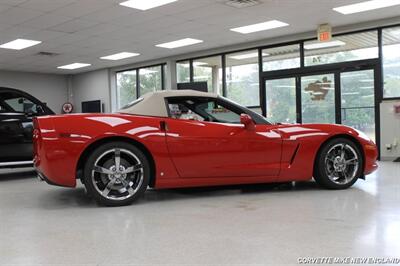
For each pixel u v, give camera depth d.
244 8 7.71
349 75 9.37
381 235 2.60
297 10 7.93
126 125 3.66
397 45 8.68
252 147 3.99
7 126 5.66
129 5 7.41
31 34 9.49
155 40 10.44
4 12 7.66
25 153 5.82
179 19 8.41
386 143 8.75
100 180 3.65
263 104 10.96
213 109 4.05
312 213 3.25
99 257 2.28
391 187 4.51
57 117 3.61
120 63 14.08
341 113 9.52
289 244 2.45
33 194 4.45
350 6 7.75
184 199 3.96
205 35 9.96
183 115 3.94
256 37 10.31
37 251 2.41
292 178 4.18
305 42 10.11
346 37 9.41
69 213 3.41
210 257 2.24
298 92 10.24
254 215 3.22
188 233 2.73
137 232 2.78
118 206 3.65
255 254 2.28
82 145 3.53
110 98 15.17
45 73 16.03
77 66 14.50
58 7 7.41
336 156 4.34
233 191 4.39
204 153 3.85
